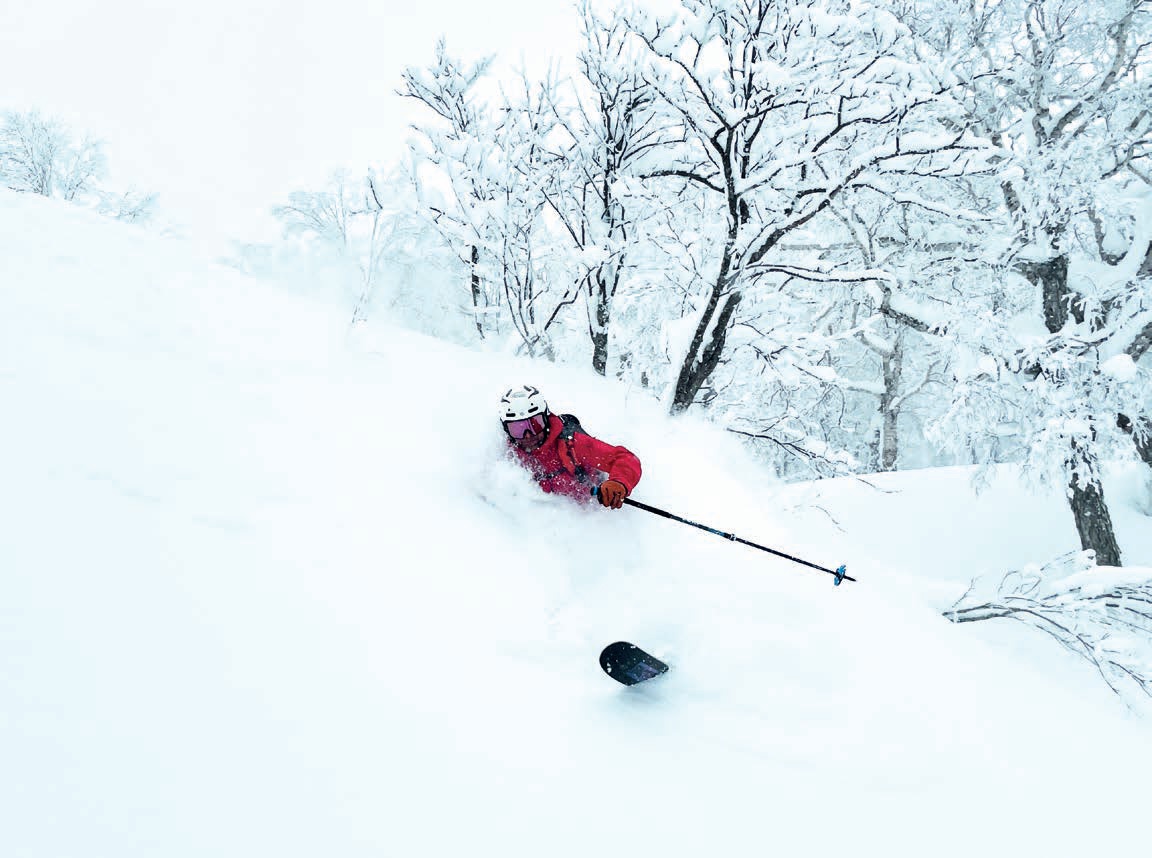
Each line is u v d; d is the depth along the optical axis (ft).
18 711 4.66
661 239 29.63
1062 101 40.81
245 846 4.37
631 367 34.71
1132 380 34.73
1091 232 39.81
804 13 23.16
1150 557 42.52
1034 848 6.69
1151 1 37.40
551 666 7.57
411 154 29.04
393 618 7.21
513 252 31.19
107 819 4.22
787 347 29.40
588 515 11.19
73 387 9.18
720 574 10.63
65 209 18.24
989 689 9.93
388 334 18.12
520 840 5.08
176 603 6.19
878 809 6.66
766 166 25.82
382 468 10.25
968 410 34.35
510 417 10.94
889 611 11.64
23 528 6.37
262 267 34.40
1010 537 41.96
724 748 7.01
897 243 40.27
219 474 8.44
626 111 30.19
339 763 5.21
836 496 45.06
